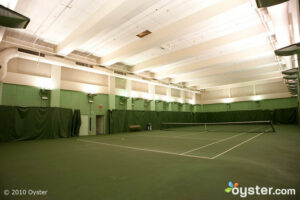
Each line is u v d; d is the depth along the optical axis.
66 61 12.98
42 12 8.17
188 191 2.95
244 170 3.99
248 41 11.52
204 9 7.91
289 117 21.08
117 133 15.64
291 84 12.98
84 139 11.02
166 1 7.47
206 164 4.55
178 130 17.70
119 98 17.08
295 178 3.45
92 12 8.14
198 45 11.74
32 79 11.73
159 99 21.53
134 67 16.42
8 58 10.34
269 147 6.77
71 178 3.67
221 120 26.03
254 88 23.98
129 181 3.45
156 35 9.87
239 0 7.02
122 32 10.11
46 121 11.73
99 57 14.31
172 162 4.83
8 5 6.38
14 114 10.49
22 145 8.53
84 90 14.45
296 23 7.06
